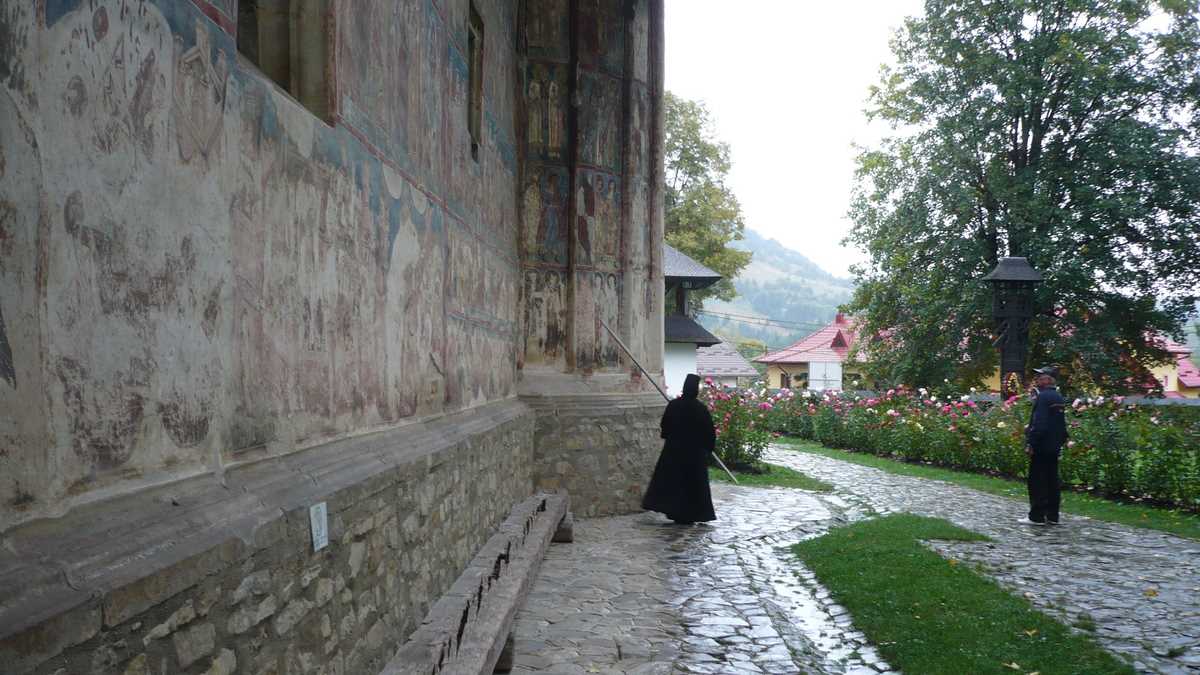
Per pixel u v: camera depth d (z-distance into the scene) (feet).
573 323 36.60
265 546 8.77
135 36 7.20
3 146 5.68
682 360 108.68
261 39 12.14
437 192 18.84
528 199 35.99
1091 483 43.68
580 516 35.55
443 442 17.79
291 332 10.68
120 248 7.03
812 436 84.02
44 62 6.07
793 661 17.63
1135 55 83.87
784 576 25.43
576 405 35.76
